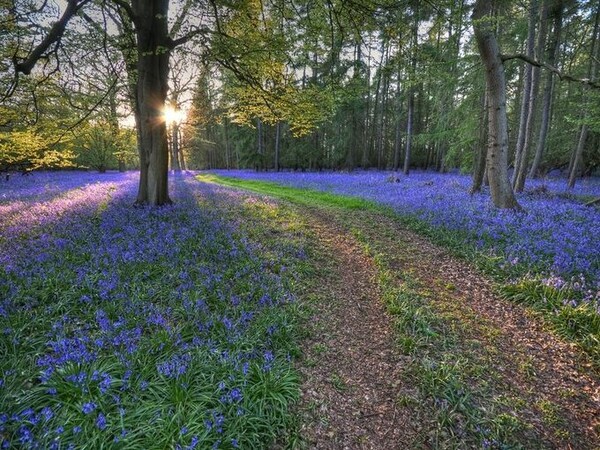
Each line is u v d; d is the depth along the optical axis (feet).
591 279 24.02
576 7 61.98
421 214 43.47
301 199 61.26
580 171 104.06
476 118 60.08
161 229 32.58
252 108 48.11
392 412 14.10
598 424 13.75
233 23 38.01
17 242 27.86
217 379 13.91
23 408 11.33
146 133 41.91
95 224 33.78
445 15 29.07
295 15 33.60
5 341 14.52
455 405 14.24
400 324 19.90
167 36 39.63
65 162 42.50
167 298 19.90
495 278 25.93
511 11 59.88
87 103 37.45
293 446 12.12
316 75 81.92
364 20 30.71
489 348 18.17
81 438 10.59
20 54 30.01
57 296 18.75
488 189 63.72
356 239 35.83
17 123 36.06
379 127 169.58
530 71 58.65
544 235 32.58
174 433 11.21
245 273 24.57
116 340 14.98
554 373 16.46
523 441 12.86
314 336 18.84
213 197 55.93
